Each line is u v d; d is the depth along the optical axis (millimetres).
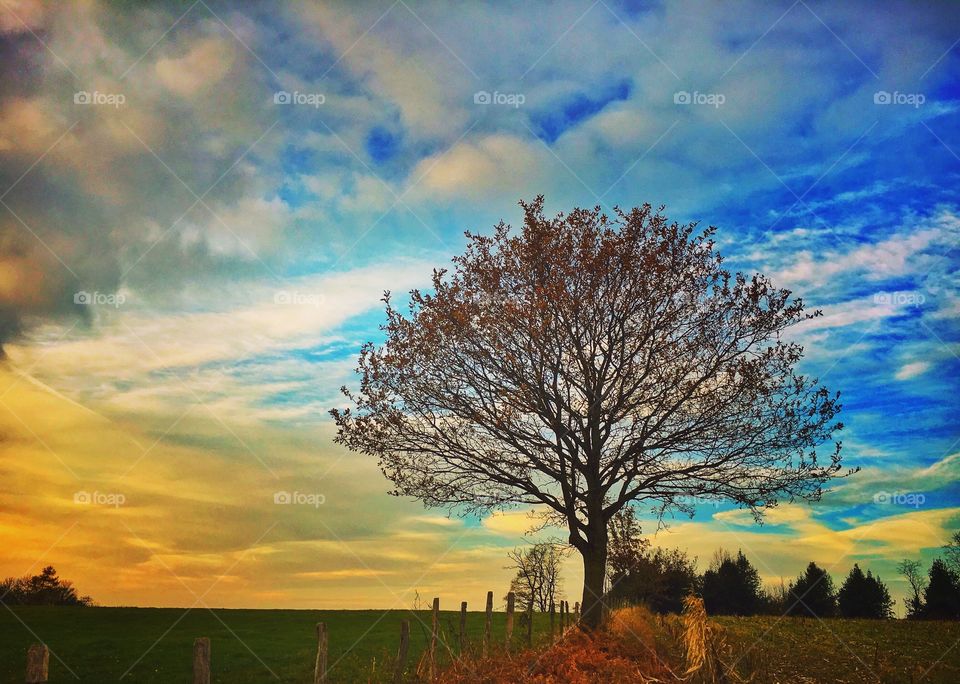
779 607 72438
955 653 28453
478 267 27156
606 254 25953
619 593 33656
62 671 27875
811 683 21219
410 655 29688
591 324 26625
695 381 26203
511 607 26547
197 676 12516
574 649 22406
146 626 43312
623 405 26750
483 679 20594
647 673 19750
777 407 25875
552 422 26938
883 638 32750
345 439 27547
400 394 27422
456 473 27578
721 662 19625
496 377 26984
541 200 26766
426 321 26859
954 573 67000
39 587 67375
